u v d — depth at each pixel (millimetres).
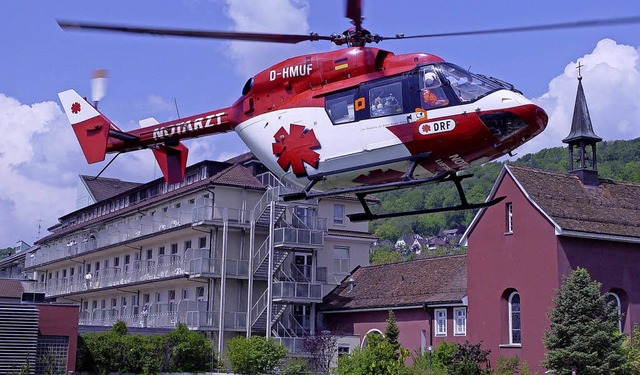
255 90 17266
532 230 34594
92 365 36406
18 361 32438
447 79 15148
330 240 51531
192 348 39438
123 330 39938
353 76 16016
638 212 36781
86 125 21219
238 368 38531
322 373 38156
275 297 46031
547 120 15164
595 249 34250
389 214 16469
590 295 30188
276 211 48031
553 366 30156
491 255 36500
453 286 40281
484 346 36000
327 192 16062
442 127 14930
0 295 69688
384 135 15344
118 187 78625
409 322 41594
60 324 33969
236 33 14477
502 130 14820
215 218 47188
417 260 46594
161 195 55781
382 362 27094
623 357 29562
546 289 33438
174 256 49875
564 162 148750
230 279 47750
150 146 20844
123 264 58750
